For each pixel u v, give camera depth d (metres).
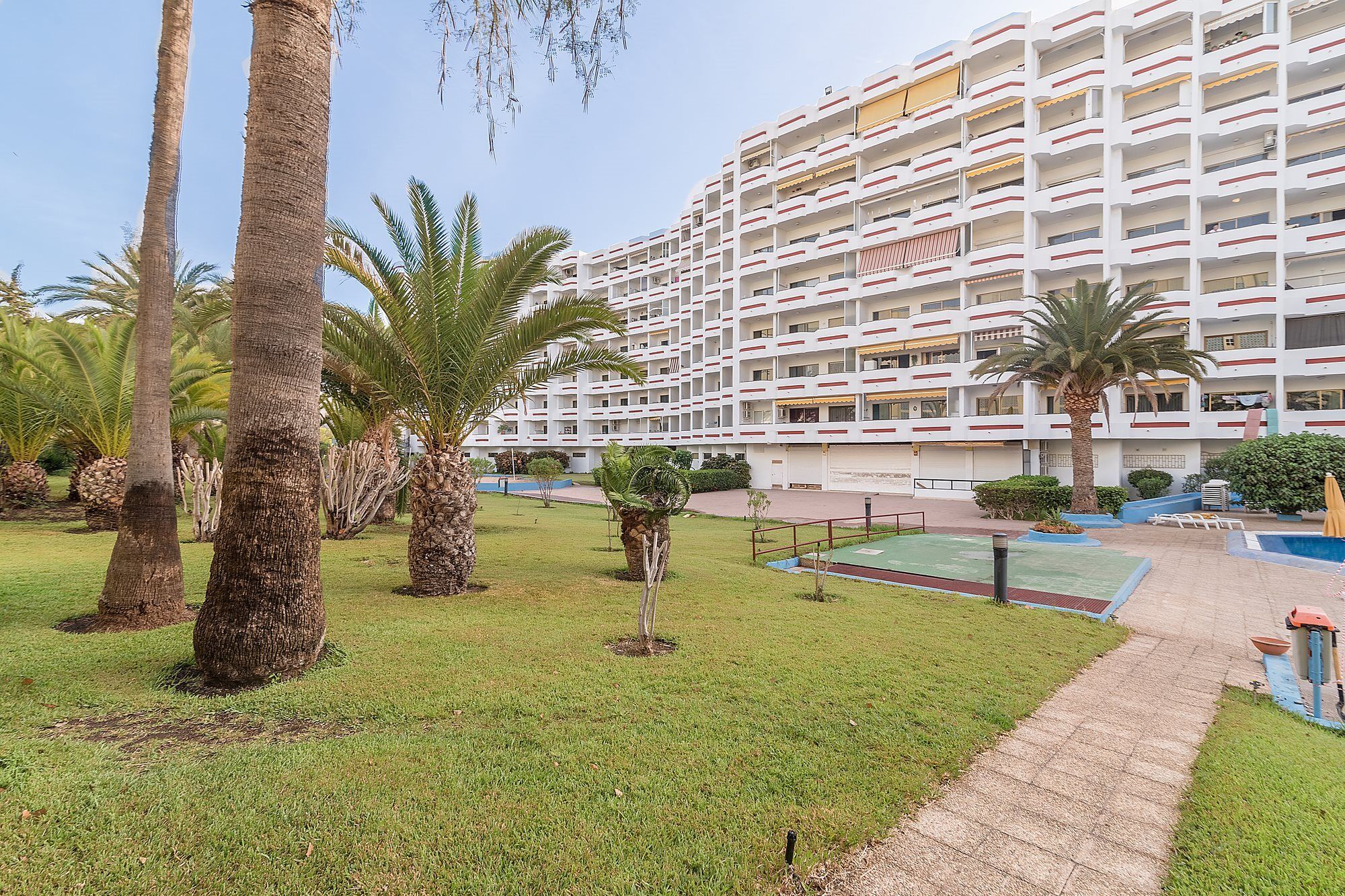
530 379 9.94
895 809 3.34
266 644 4.84
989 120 32.16
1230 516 22.06
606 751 3.80
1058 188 28.94
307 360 5.22
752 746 3.96
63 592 7.50
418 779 3.39
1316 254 24.98
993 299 31.81
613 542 14.62
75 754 3.49
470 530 8.75
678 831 3.01
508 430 63.69
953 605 8.69
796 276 39.97
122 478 13.81
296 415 5.12
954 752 4.03
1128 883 2.82
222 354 19.66
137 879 2.50
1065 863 2.96
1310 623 5.18
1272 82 26.38
